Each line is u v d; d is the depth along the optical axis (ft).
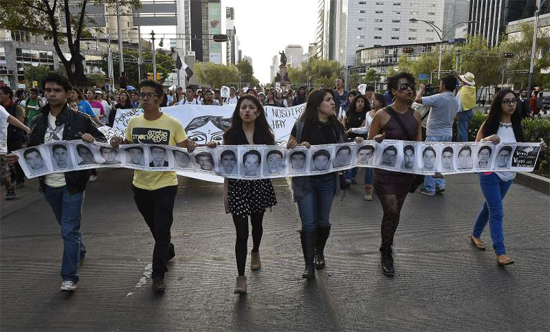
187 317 11.11
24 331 10.47
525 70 164.25
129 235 17.48
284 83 151.84
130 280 13.29
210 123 30.83
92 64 220.64
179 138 13.02
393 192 13.71
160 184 12.66
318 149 13.11
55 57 233.96
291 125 32.81
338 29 542.98
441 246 16.11
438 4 484.33
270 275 13.61
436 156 13.91
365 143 13.50
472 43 182.19
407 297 12.16
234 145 12.84
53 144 12.52
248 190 12.64
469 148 14.25
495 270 13.94
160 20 96.99
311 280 13.21
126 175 30.78
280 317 11.10
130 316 11.16
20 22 51.03
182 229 18.21
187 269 14.08
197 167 12.89
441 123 23.04
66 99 13.04
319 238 13.85
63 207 12.63
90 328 10.60
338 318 11.07
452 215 20.12
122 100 35.14
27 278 13.48
